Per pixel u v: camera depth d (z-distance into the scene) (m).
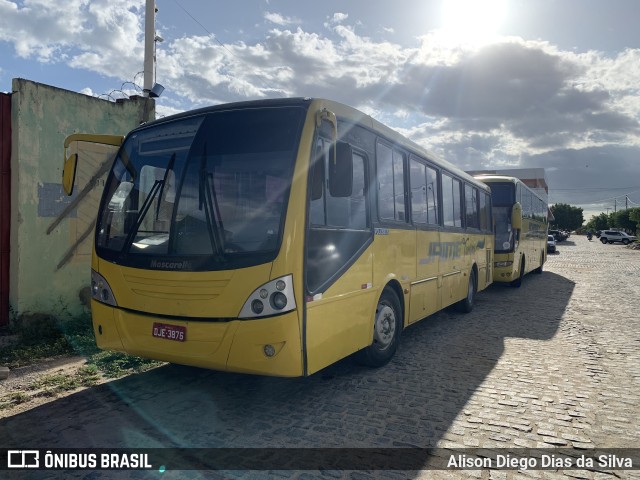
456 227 9.52
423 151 7.84
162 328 4.42
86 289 8.12
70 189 5.43
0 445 4.00
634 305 11.80
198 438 4.16
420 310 7.45
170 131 5.01
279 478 3.54
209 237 4.32
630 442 4.18
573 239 85.00
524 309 11.20
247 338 4.08
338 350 4.93
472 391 5.38
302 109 4.61
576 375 5.99
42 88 7.49
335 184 4.57
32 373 5.71
